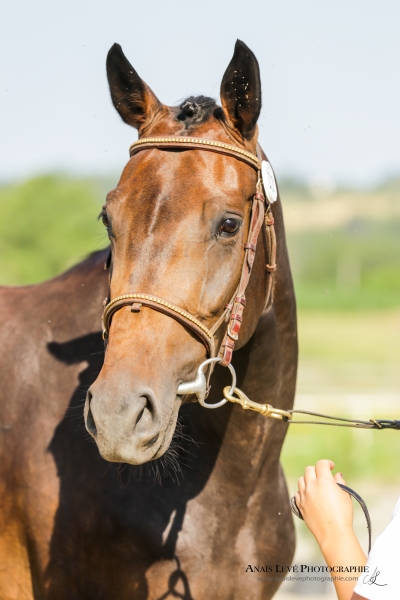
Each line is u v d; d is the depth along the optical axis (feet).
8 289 13.21
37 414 11.23
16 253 197.88
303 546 24.12
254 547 11.12
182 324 8.74
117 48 9.95
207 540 10.62
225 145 9.34
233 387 9.61
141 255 8.75
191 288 8.76
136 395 8.11
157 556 10.42
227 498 10.80
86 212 206.69
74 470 10.80
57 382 11.31
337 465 31.86
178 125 9.70
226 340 9.36
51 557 10.82
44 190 207.21
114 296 8.84
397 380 61.16
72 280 12.16
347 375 65.16
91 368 11.22
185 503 10.61
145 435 8.13
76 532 10.66
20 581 11.36
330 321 145.07
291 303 11.27
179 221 8.79
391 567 7.21
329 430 38.75
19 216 199.82
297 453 32.76
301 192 295.48
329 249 257.55
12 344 11.87
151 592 10.43
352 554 8.23
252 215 9.59
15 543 11.30
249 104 9.52
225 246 9.08
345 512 8.58
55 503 10.80
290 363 11.53
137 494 10.49
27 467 11.03
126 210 8.95
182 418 11.07
